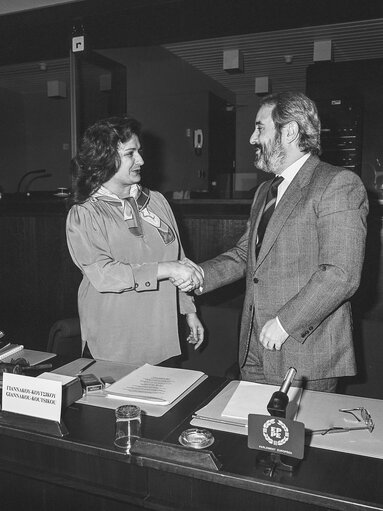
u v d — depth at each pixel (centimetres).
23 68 697
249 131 845
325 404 122
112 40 330
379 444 103
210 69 679
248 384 132
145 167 641
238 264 189
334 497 86
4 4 312
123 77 475
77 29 306
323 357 150
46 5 300
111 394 128
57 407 109
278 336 141
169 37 323
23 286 350
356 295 259
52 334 220
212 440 104
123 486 108
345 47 566
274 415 96
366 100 493
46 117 870
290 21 291
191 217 298
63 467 114
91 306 175
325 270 137
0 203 353
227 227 290
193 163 686
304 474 93
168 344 179
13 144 863
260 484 90
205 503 101
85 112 391
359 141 435
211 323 228
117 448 103
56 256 335
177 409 121
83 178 171
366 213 144
